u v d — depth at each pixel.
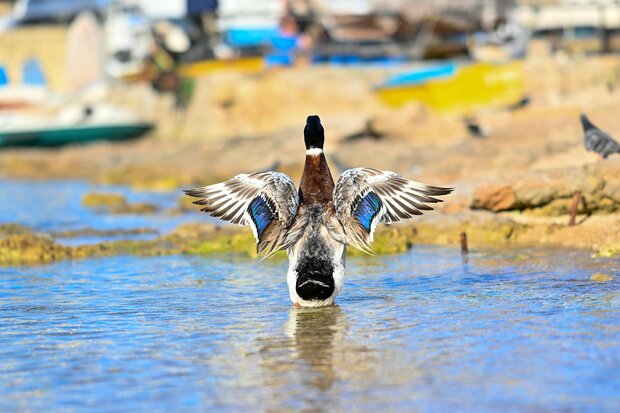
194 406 8.48
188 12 53.16
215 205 11.69
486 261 15.65
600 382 8.66
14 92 56.47
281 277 15.10
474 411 8.08
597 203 18.02
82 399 8.76
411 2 49.28
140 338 11.01
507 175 20.41
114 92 56.25
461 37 50.72
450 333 10.69
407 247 17.53
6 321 12.13
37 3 65.81
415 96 46.03
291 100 48.19
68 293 14.12
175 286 14.53
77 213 26.53
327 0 50.22
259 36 51.53
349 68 48.50
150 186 34.94
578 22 56.88
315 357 9.93
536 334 10.43
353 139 39.00
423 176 26.48
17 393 8.98
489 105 45.22
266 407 8.40
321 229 11.77
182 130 51.53
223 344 10.60
